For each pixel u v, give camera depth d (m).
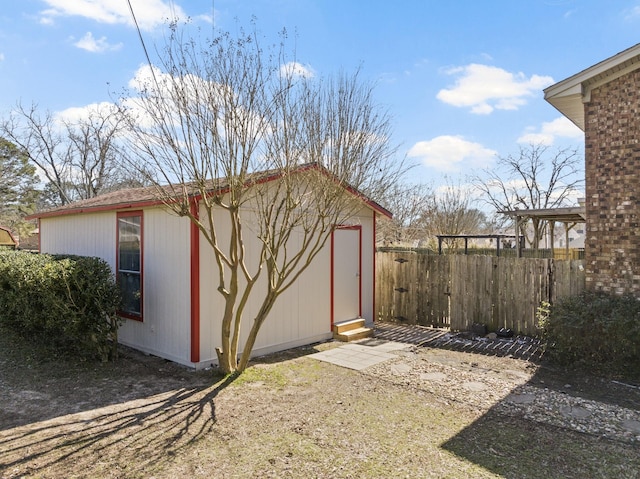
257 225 6.97
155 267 6.84
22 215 28.98
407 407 4.69
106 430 4.07
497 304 8.51
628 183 6.61
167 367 6.21
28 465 3.40
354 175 6.22
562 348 6.38
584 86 6.93
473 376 5.84
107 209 7.46
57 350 6.76
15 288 6.97
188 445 3.76
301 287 7.82
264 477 3.24
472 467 3.39
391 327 9.53
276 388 5.31
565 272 7.61
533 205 25.30
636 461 3.50
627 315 5.94
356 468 3.37
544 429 4.13
